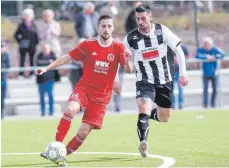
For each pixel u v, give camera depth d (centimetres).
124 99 4016
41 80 3634
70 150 1962
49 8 4278
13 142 2644
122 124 3167
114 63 1941
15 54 4109
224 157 2008
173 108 3831
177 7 4241
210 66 3806
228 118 3256
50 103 3703
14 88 4000
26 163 1989
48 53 3675
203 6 4284
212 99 3878
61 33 4188
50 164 1944
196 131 2786
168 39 2109
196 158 1992
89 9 3969
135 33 2134
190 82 4128
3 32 4181
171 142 2452
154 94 2122
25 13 3959
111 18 1936
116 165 1877
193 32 4212
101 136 2736
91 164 1914
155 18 4244
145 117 2025
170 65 2148
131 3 4219
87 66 1939
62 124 1886
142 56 2122
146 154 2019
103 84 1938
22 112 3922
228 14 4291
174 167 1809
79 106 1897
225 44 4241
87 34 3959
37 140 2705
